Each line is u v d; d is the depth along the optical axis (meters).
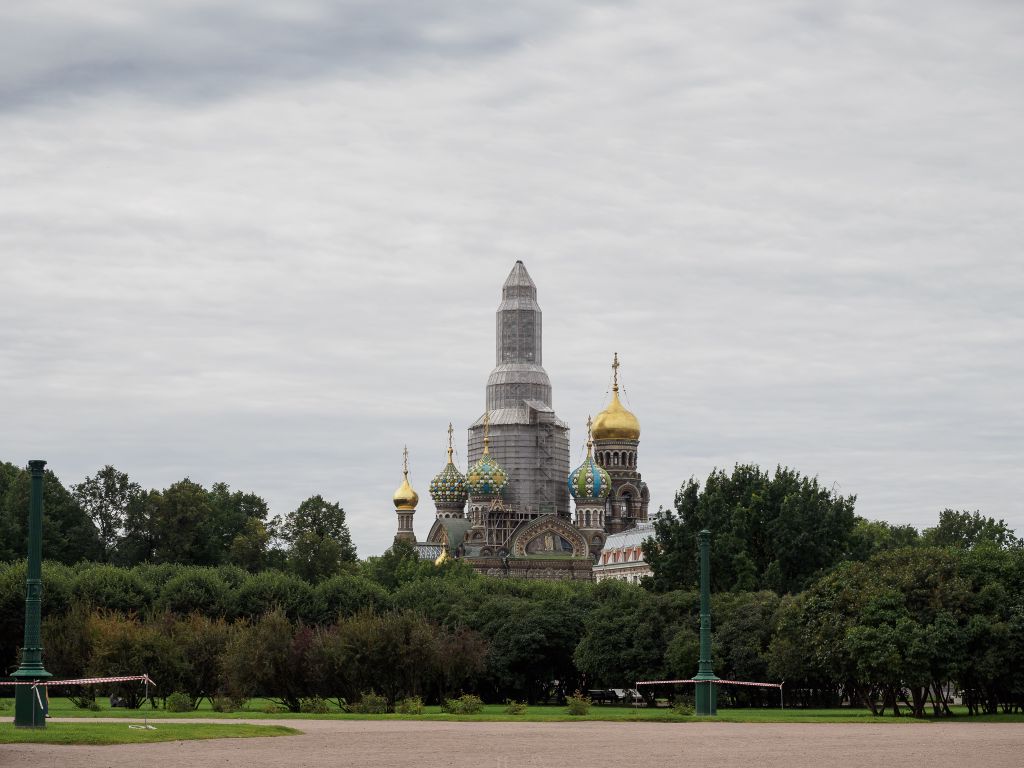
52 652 167.88
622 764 80.06
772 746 93.81
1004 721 133.12
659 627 185.88
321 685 151.00
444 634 163.75
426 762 80.25
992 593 145.62
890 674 140.62
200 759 80.81
